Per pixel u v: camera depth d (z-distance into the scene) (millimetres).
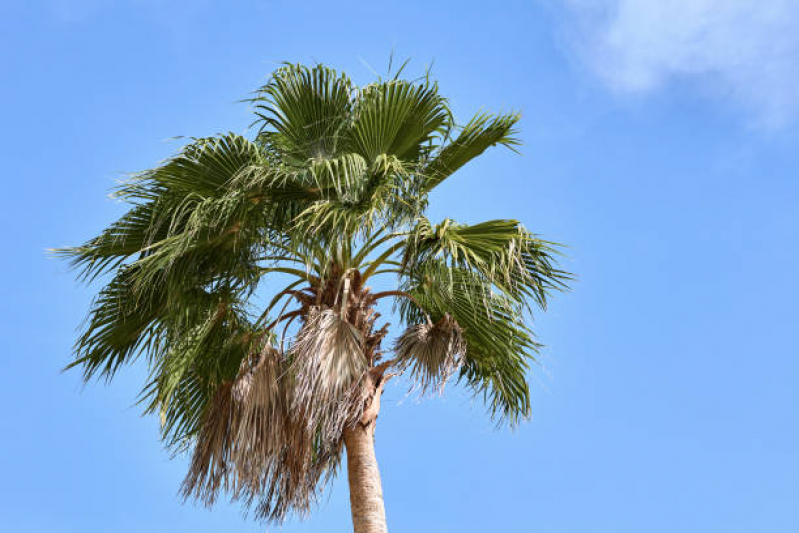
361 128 7184
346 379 6594
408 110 7223
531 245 6895
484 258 6777
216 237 6781
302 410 6723
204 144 6566
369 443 7098
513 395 8273
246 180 6570
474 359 8258
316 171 6496
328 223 6680
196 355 7180
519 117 7562
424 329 7395
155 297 7160
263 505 7152
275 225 6973
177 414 7777
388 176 6559
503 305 7273
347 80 7348
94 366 7379
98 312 7121
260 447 6711
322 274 6992
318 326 6641
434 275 6621
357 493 6945
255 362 6973
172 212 6852
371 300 7391
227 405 6898
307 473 7309
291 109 7496
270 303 7379
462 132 7539
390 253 7340
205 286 7062
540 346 7613
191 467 6891
